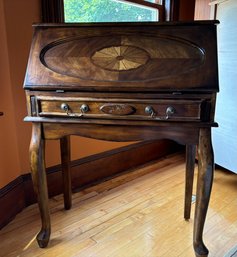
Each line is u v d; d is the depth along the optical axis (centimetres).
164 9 233
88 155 196
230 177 208
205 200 108
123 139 109
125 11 205
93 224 147
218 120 205
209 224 147
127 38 111
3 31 138
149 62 104
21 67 150
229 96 192
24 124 158
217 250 127
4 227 145
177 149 272
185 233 139
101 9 189
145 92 100
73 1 172
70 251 126
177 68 101
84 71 106
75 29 115
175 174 215
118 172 218
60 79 105
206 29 107
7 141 147
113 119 106
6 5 138
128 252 126
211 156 103
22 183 161
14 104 151
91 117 107
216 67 99
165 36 109
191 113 100
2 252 126
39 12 152
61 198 176
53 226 145
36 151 113
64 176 156
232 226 145
